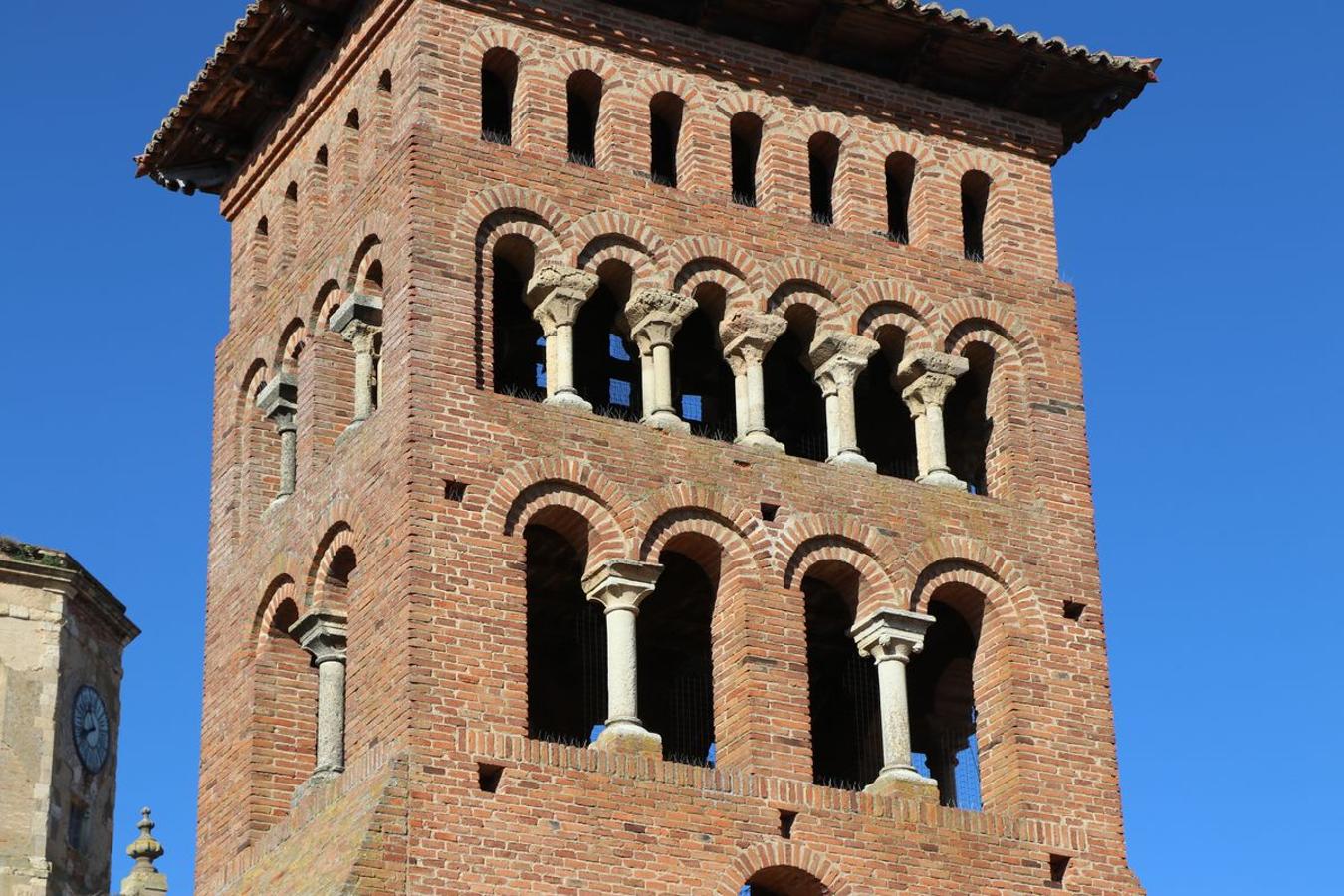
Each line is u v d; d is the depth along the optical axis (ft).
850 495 169.99
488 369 163.53
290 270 184.34
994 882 163.22
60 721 205.46
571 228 169.58
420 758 151.12
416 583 155.53
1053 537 175.52
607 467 163.43
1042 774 168.04
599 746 157.28
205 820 175.32
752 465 167.84
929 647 182.50
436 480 158.61
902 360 178.09
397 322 164.35
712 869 155.43
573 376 175.22
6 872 198.29
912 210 183.83
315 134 184.75
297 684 173.99
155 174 196.95
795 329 177.27
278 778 171.42
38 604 206.49
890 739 165.07
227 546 182.70
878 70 185.16
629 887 152.76
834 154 182.29
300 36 182.91
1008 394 179.52
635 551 161.99
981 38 183.42
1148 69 188.65
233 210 195.52
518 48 173.78
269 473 184.14
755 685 162.20
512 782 152.25
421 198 165.99
